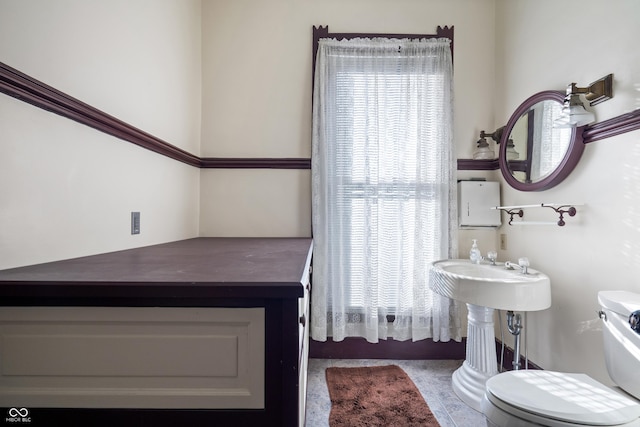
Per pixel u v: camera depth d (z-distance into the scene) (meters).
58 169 0.97
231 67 2.16
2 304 0.67
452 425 1.46
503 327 2.02
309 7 2.15
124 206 1.30
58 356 0.67
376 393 1.72
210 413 0.68
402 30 2.15
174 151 1.71
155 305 0.67
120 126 1.24
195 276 0.74
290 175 2.16
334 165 2.08
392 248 2.08
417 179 2.06
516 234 1.93
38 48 0.89
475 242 1.90
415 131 2.09
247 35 2.16
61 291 0.66
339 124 2.08
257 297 0.67
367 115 2.06
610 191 1.30
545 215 1.68
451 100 2.08
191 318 0.68
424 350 2.13
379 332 2.10
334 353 2.13
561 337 1.55
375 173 2.06
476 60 2.18
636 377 1.02
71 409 0.67
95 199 1.13
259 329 0.68
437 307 2.06
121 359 0.68
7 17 0.80
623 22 1.25
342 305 2.05
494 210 2.07
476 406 1.58
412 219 2.09
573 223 1.49
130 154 1.34
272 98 2.16
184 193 1.91
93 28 1.11
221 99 2.16
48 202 0.94
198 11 2.11
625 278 1.24
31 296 0.66
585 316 1.42
